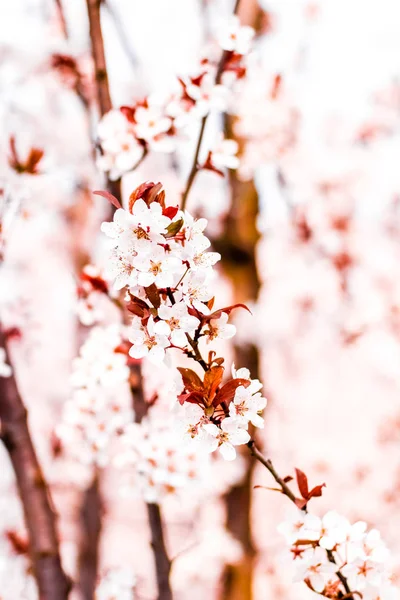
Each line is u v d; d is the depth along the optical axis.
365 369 6.35
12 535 2.29
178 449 1.78
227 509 4.03
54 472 3.97
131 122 1.82
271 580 5.68
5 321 2.58
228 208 3.92
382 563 1.13
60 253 5.27
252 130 3.62
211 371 1.03
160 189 1.02
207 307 1.03
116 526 7.75
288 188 4.51
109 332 1.84
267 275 5.57
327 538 1.11
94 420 1.89
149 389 2.02
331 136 5.36
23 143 1.95
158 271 0.96
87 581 4.45
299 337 5.70
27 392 6.11
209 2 4.03
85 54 2.79
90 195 3.82
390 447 6.29
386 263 5.59
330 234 4.98
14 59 2.91
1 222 1.93
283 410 6.64
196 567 4.39
